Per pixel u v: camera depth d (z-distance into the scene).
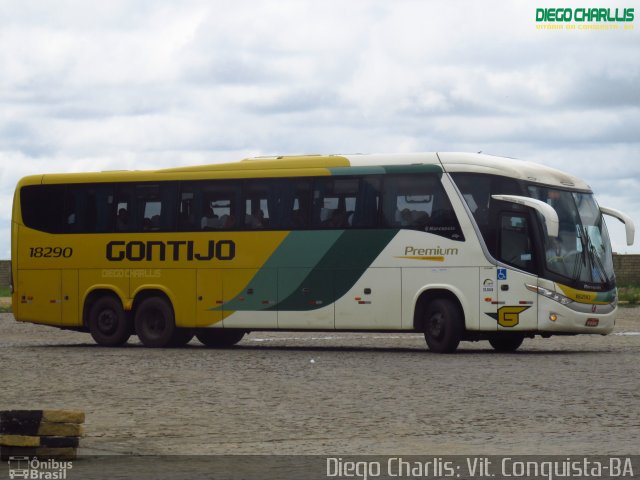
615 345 33.62
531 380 22.69
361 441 15.38
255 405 19.31
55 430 13.87
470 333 29.05
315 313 30.14
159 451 14.59
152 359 28.17
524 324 28.19
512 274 28.28
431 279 28.97
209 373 24.62
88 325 32.75
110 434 16.16
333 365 26.20
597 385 21.77
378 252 29.50
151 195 32.09
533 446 14.73
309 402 19.66
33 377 23.98
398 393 20.80
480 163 28.83
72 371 25.20
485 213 28.61
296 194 30.52
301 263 30.33
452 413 18.09
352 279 29.78
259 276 30.78
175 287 31.72
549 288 28.09
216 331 33.53
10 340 38.81
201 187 31.59
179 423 17.23
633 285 67.00
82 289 32.69
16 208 33.53
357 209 29.81
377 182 29.64
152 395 20.81
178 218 31.78
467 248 28.62
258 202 30.95
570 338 37.44
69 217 32.94
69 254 32.81
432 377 23.38
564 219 28.83
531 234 28.20
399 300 29.27
